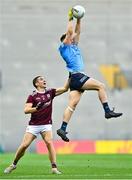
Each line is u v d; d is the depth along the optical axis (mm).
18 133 104250
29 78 105562
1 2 105625
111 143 83562
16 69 105625
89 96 104250
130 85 105562
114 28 105938
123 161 55688
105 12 105750
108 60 105812
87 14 105625
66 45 37688
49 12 105562
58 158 62625
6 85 105250
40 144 83062
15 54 105812
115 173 39312
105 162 53875
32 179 34250
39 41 105812
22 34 105938
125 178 34781
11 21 105812
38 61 105625
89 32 105625
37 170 42312
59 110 103188
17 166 46719
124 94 105375
